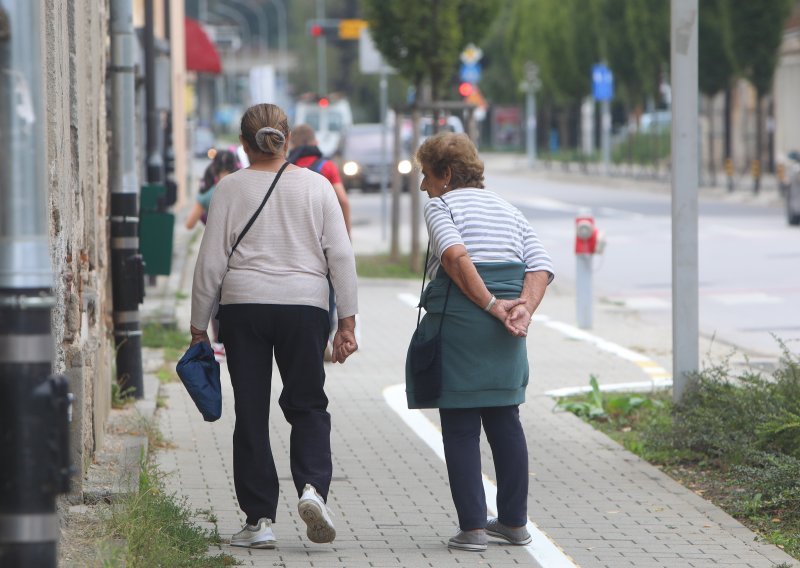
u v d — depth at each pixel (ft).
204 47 367.86
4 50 40.86
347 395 114.42
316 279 66.80
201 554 65.51
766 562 66.69
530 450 93.66
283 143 67.15
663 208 383.65
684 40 92.73
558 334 155.84
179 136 344.28
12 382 40.47
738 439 86.28
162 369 122.72
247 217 66.39
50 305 41.11
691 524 74.18
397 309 176.76
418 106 206.39
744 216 336.70
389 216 361.92
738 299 184.44
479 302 66.54
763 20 433.07
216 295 67.21
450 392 67.41
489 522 70.28
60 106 66.80
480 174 69.87
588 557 67.46
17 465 40.24
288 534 71.10
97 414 83.35
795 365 91.97
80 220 77.66
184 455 89.45
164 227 122.21
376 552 67.67
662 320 169.99
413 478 84.74
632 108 582.35
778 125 568.41
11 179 40.93
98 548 59.88
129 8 104.06
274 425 100.68
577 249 160.56
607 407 107.45
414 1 205.67
